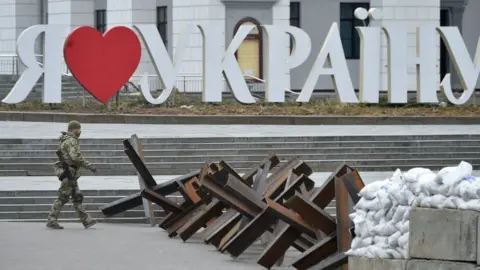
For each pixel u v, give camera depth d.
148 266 20.84
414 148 36.69
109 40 44.41
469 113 45.84
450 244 14.76
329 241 18.70
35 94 50.84
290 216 19.62
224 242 22.41
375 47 47.38
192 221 23.72
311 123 43.09
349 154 36.03
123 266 20.81
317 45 64.56
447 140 37.06
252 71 57.56
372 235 15.94
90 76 44.22
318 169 35.56
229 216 23.47
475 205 14.59
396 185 15.77
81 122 42.75
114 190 28.27
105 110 44.91
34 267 20.62
